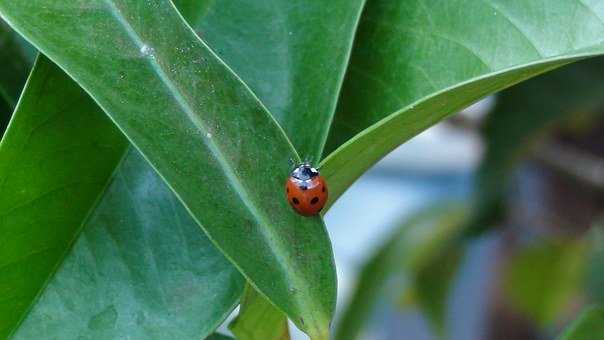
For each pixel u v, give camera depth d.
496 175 0.40
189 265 0.25
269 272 0.23
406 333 0.74
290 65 0.25
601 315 0.27
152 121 0.23
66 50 0.23
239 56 0.25
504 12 0.25
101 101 0.23
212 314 0.24
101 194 0.25
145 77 0.23
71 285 0.24
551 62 0.23
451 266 0.50
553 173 0.46
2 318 0.24
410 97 0.25
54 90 0.24
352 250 0.84
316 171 0.24
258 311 0.24
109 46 0.23
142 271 0.25
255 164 0.24
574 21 0.25
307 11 0.25
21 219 0.24
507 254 0.51
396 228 0.51
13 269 0.24
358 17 0.25
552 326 0.54
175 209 0.25
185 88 0.23
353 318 0.48
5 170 0.24
